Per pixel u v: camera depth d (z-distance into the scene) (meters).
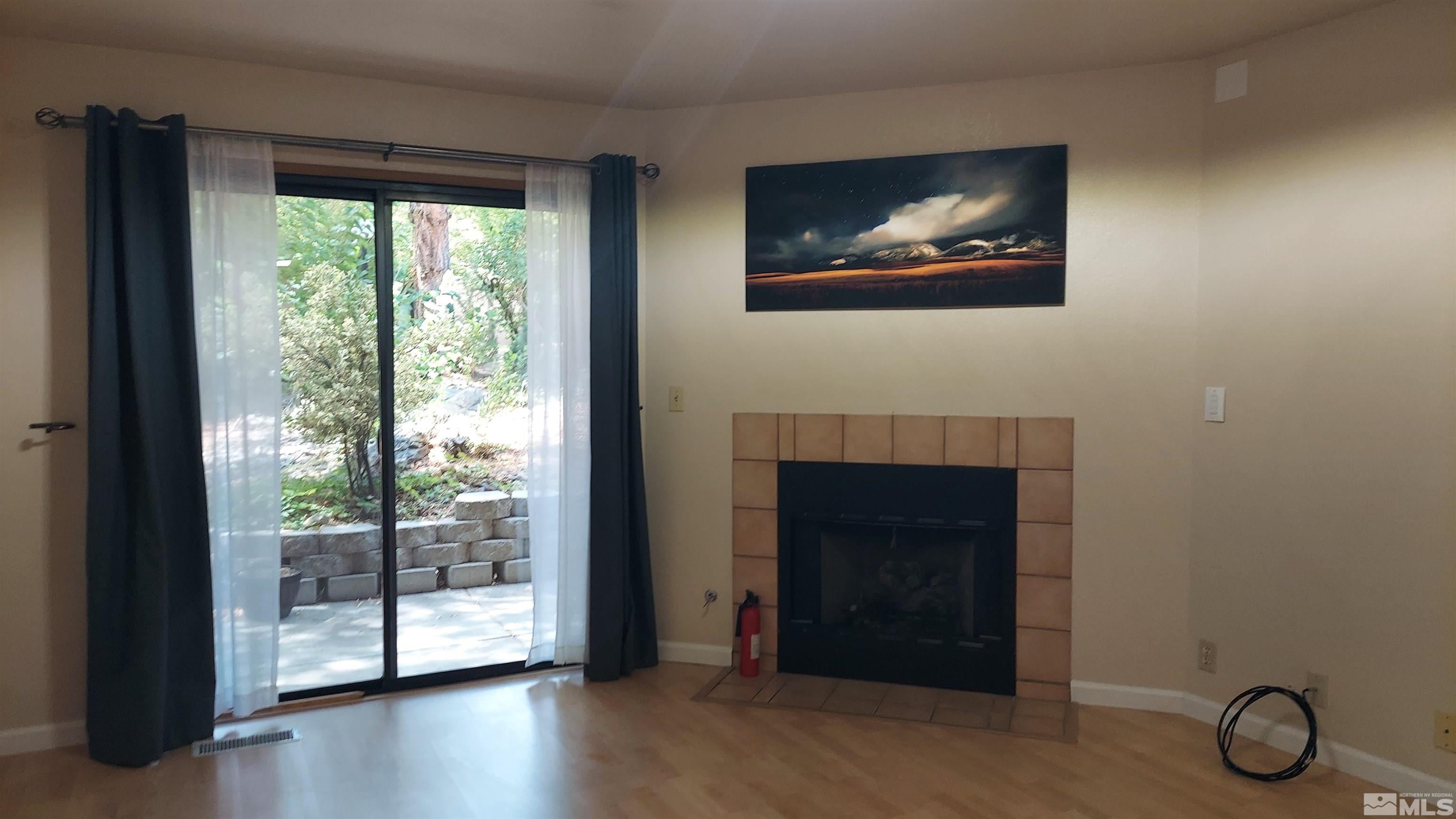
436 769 3.15
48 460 3.28
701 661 4.18
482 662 4.06
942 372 3.81
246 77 3.46
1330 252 3.06
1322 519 3.11
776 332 4.02
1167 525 3.57
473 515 4.04
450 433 3.97
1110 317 3.60
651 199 4.15
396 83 3.68
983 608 3.83
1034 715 3.58
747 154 4.02
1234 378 3.37
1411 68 2.85
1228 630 3.42
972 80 3.69
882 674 3.94
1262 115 3.26
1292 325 3.18
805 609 4.06
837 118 3.89
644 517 4.07
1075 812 2.82
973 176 3.73
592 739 3.38
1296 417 3.18
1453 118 2.76
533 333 3.92
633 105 4.04
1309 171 3.12
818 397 3.98
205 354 3.38
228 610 3.47
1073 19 3.04
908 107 3.81
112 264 3.17
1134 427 3.59
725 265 4.07
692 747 3.31
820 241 3.93
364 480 3.81
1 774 3.12
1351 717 3.04
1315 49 3.09
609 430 3.94
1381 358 2.94
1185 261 3.51
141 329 3.20
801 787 3.00
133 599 3.21
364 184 3.73
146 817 2.83
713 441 4.12
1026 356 3.71
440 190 3.84
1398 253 2.89
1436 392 2.81
